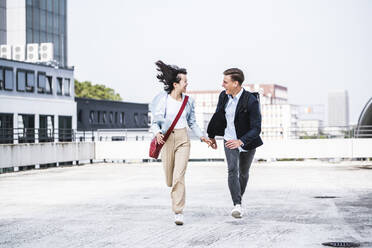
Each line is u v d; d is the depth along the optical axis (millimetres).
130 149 24062
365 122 34938
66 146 22625
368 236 6316
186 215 8117
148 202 9797
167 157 7422
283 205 9156
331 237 6270
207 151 23328
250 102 7578
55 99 47562
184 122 7379
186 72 7332
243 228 6926
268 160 22906
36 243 6148
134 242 6102
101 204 9586
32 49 46781
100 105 60969
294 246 5781
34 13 59375
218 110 7750
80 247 5887
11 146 19344
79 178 15875
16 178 16219
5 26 58625
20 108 42594
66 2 64562
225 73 7609
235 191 7781
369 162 22016
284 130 23766
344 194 10734
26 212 8695
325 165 20672
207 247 5766
